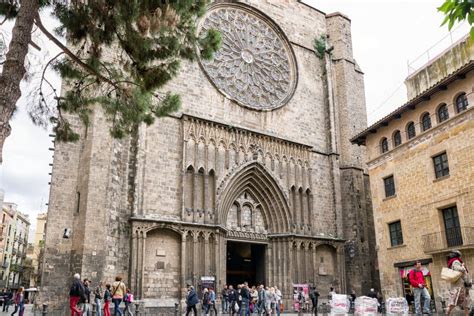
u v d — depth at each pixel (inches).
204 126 1424.7
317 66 1840.6
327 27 1936.5
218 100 1497.3
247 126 1540.4
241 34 1658.5
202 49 660.1
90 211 1112.2
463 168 1131.3
